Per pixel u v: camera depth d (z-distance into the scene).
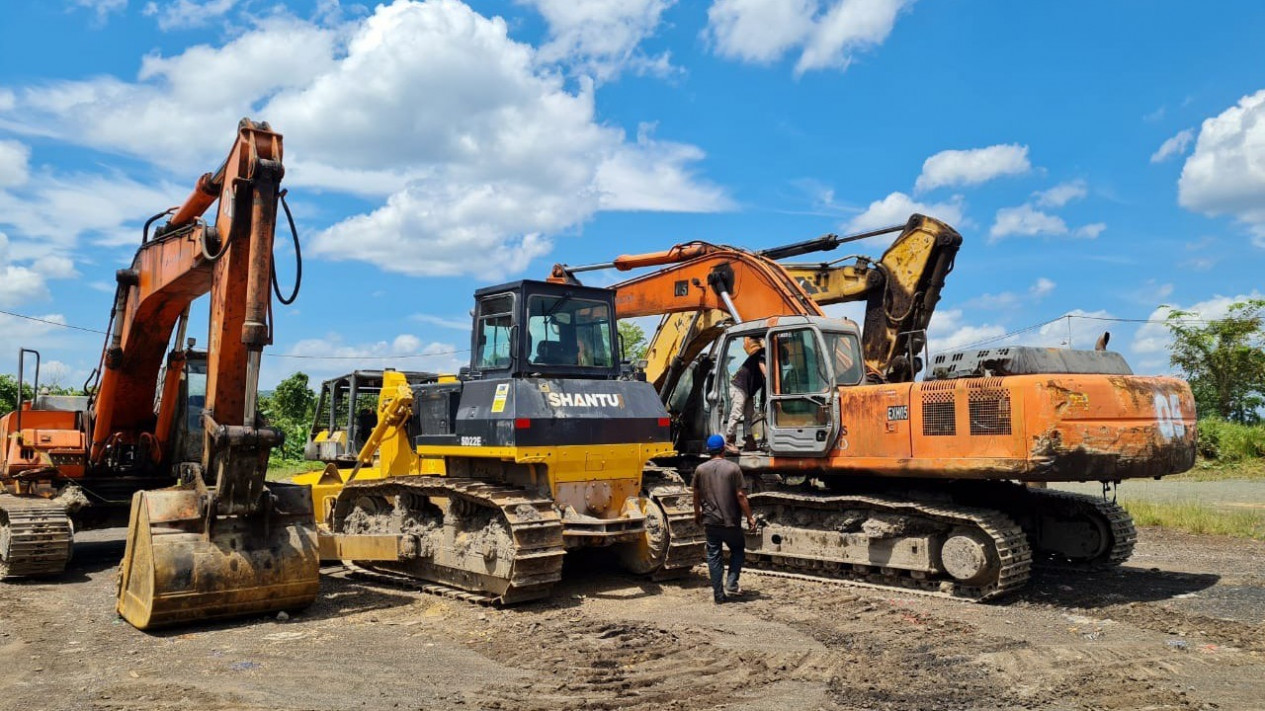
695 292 13.13
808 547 10.48
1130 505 16.31
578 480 9.26
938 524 9.48
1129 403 8.95
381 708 5.51
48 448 11.26
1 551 10.59
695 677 6.24
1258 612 8.45
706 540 9.24
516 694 5.82
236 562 7.76
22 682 6.07
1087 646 7.14
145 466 11.70
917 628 7.75
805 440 10.41
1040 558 11.35
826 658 6.73
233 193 7.84
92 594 9.52
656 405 10.02
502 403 9.00
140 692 5.81
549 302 9.60
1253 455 27.70
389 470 11.00
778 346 10.92
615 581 9.99
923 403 9.47
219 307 8.01
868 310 12.48
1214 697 5.78
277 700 5.66
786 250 13.52
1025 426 8.62
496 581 8.73
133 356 10.77
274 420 37.00
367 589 9.75
